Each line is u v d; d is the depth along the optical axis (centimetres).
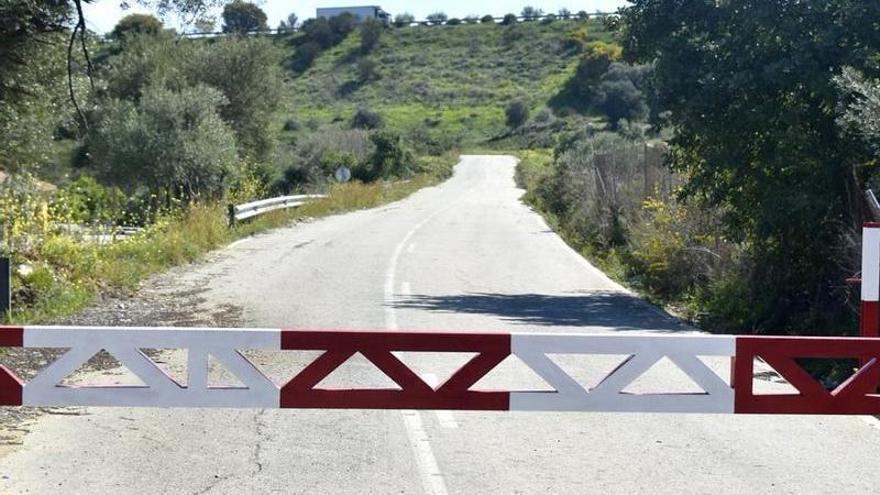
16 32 1410
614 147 3025
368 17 13888
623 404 543
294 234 2870
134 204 3425
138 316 1391
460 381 539
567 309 1557
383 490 646
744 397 543
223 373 970
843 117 1236
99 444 744
